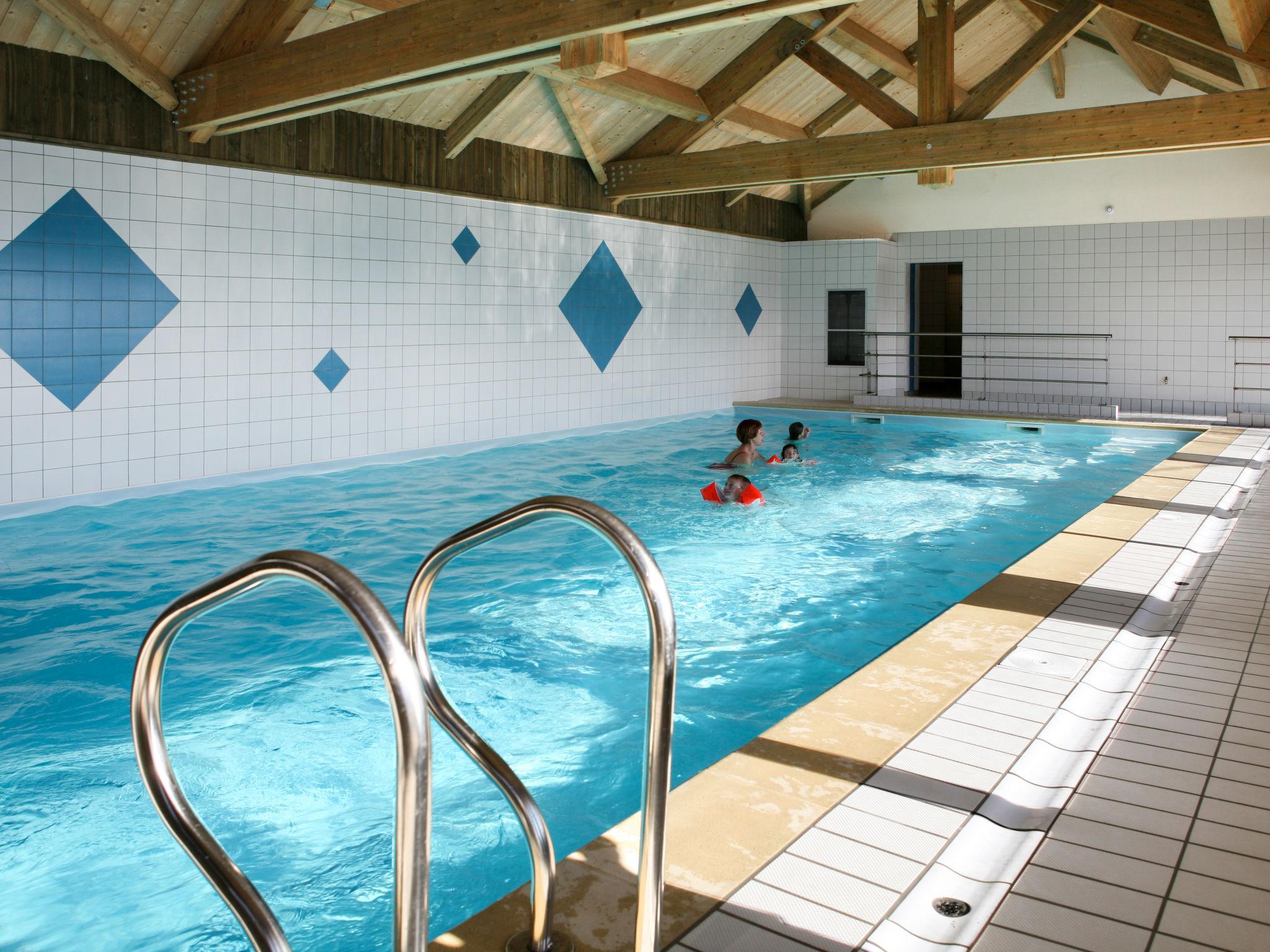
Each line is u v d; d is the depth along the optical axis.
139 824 2.67
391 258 8.47
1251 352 11.53
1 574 4.99
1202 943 1.64
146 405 6.88
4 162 6.05
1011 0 11.01
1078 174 12.38
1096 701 2.81
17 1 5.78
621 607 4.63
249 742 3.13
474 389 9.38
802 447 9.87
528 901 1.82
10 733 3.21
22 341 6.21
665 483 7.84
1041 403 11.79
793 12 4.89
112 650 3.96
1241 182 11.41
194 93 6.71
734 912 1.74
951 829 2.04
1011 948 1.63
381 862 2.46
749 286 13.46
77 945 2.14
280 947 1.19
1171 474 7.05
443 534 6.01
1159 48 10.06
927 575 5.20
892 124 8.89
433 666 3.83
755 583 5.02
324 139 7.86
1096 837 2.02
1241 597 3.87
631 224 11.20
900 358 14.00
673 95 9.42
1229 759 2.39
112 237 6.59
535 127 9.52
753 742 2.48
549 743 3.17
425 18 5.56
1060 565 4.35
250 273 7.42
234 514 6.44
